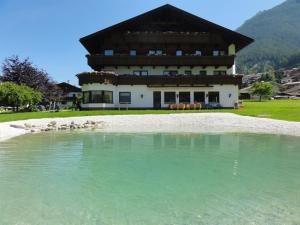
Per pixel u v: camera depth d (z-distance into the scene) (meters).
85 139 19.94
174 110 40.75
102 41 47.50
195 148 16.38
